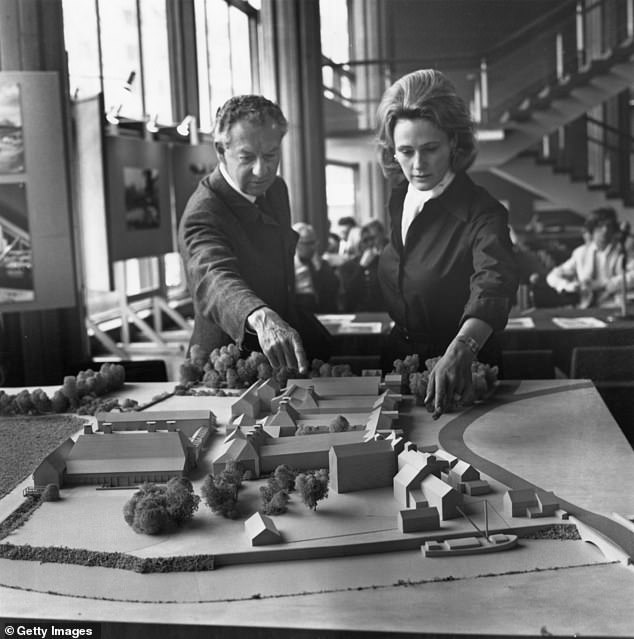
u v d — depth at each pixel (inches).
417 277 202.8
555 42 208.8
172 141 233.6
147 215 227.3
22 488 139.3
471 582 103.9
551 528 116.1
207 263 204.7
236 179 208.8
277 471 129.1
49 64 219.3
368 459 130.3
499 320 195.8
